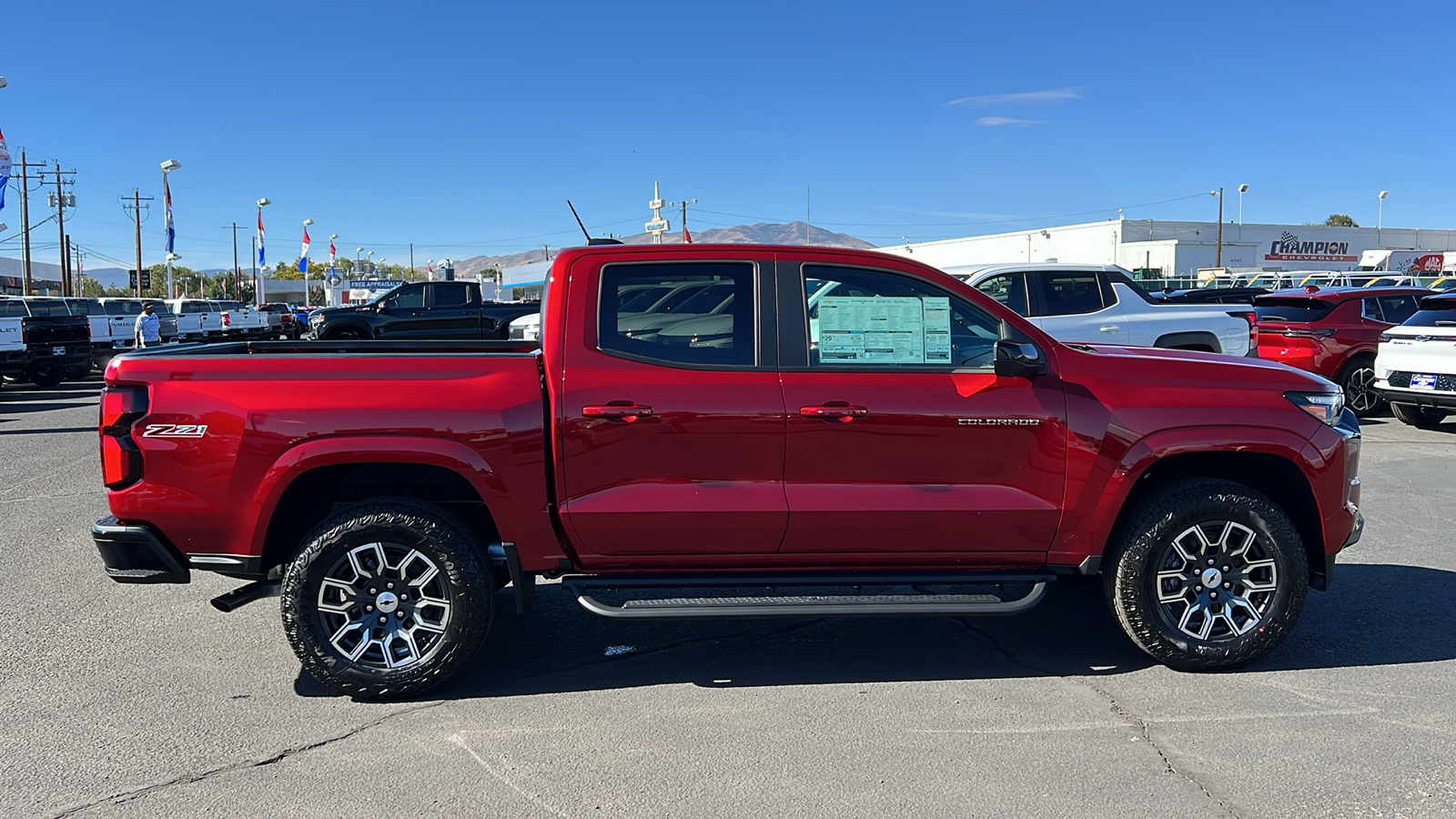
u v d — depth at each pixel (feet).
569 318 13.12
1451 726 11.94
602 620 16.38
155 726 12.28
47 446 35.88
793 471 13.01
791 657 14.64
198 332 92.53
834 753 11.41
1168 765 11.00
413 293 73.61
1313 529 14.03
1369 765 10.94
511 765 11.17
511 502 12.75
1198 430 13.33
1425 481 27.02
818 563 13.43
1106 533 13.43
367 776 10.93
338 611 12.75
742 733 11.96
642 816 10.03
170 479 12.55
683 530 12.98
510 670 14.20
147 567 12.85
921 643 15.16
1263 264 186.50
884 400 13.03
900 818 9.93
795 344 13.24
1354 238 192.54
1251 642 13.50
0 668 14.29
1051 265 34.32
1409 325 35.81
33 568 19.57
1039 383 13.29
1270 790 10.43
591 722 12.35
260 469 12.49
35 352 59.52
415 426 12.54
